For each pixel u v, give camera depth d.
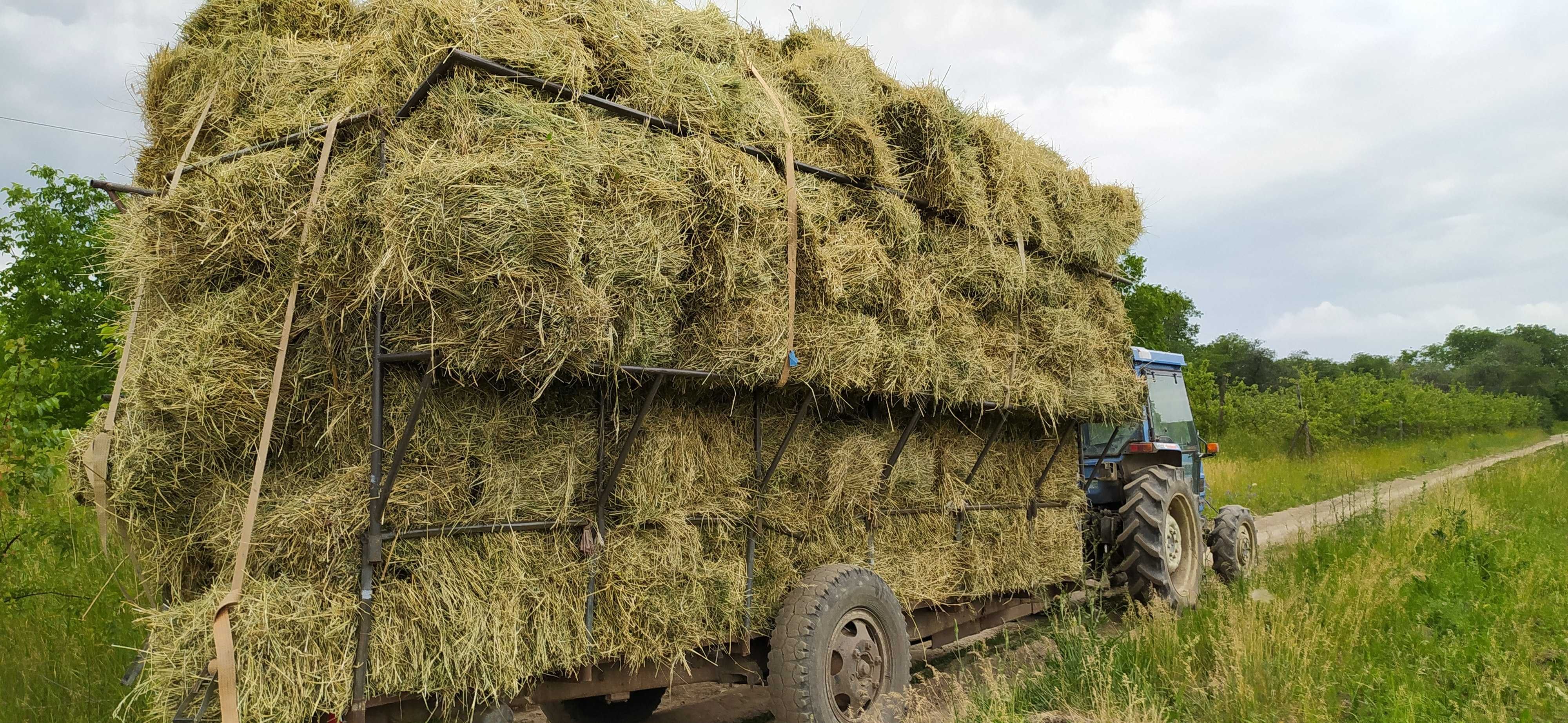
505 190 2.47
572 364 2.69
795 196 3.40
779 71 3.97
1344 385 29.12
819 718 3.46
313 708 2.45
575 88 2.88
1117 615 6.36
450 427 2.77
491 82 2.72
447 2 2.76
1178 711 3.82
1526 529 8.58
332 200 2.75
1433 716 3.68
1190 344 55.75
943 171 4.24
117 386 3.11
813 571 3.75
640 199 2.87
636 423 3.02
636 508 3.13
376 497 2.61
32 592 4.41
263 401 2.79
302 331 2.87
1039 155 5.28
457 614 2.70
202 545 2.88
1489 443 34.50
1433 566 6.29
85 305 13.77
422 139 2.69
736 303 3.25
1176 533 6.27
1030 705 4.09
